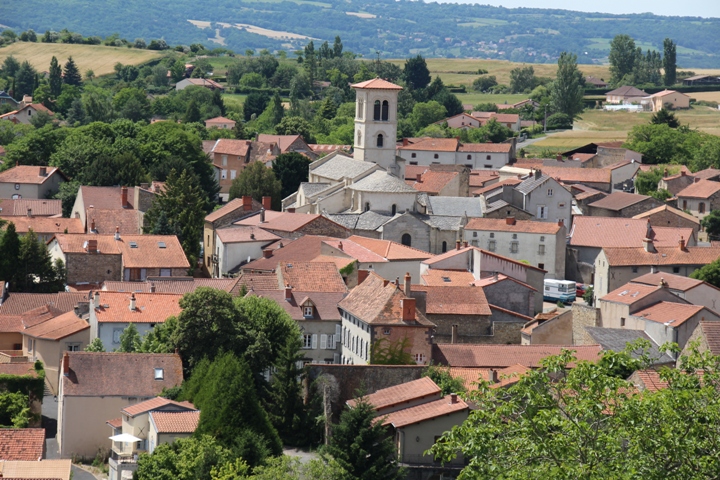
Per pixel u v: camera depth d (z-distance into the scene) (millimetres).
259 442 135500
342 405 152500
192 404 147500
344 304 182750
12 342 191500
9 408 155250
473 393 97750
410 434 134375
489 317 192000
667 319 184500
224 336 164125
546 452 87438
